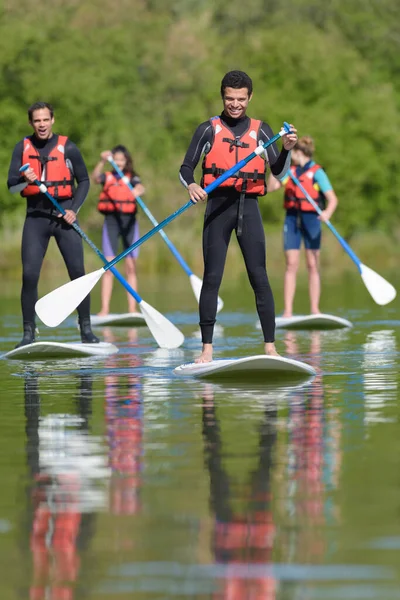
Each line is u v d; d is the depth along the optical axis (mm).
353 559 9109
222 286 56500
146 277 67312
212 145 20609
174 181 95188
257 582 8648
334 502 10836
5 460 12969
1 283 60406
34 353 24609
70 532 9945
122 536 9812
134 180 37656
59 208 25156
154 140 107625
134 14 113562
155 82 111625
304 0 145375
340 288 53750
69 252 25500
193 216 86312
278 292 50312
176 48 112188
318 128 113375
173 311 39531
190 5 143875
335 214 114500
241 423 15281
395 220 117875
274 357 20156
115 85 106312
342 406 16688
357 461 12680
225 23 144500
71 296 22453
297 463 12625
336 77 118500
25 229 25484
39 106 25062
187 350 25875
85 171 25656
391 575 8742
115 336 30500
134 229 37688
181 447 13648
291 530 9922
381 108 117438
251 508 10656
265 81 117938
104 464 12695
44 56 97875
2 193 93688
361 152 115188
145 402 17328
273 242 88438
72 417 15984
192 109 110812
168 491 11359
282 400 17391
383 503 10766
